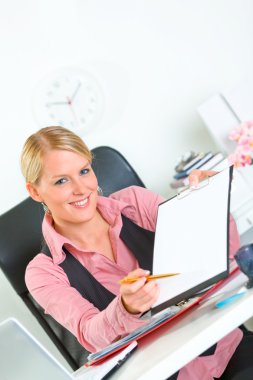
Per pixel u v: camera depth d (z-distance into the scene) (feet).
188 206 3.86
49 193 4.87
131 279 3.32
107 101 8.97
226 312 2.92
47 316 5.96
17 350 3.04
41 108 8.68
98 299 4.99
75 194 4.84
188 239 3.60
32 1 8.50
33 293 5.01
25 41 8.55
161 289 3.46
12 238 6.09
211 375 4.29
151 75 9.12
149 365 2.96
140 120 9.16
